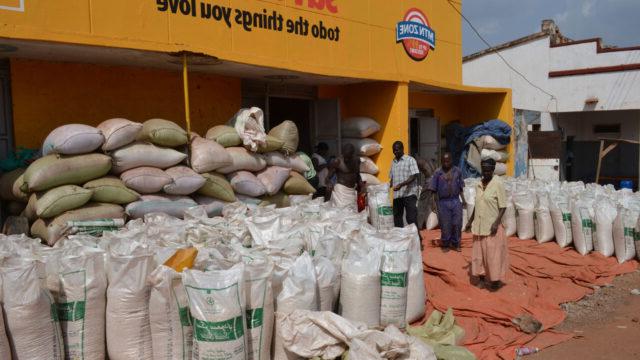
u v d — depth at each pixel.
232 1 7.62
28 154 6.15
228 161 6.44
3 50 5.93
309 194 7.33
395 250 4.36
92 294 3.47
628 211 7.59
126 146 5.77
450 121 14.07
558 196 8.44
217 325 3.13
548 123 19.75
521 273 6.94
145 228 4.67
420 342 3.58
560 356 4.52
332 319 3.48
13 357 3.12
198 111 8.27
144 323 3.51
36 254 3.73
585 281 6.77
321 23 9.12
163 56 6.59
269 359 3.54
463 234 9.15
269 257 3.89
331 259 4.34
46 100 6.67
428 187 7.89
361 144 9.98
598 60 18.61
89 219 5.30
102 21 6.13
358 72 9.13
